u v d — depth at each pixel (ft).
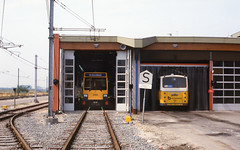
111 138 29.43
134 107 62.44
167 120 47.62
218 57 66.69
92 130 35.45
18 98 167.43
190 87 67.87
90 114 58.44
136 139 29.22
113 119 48.52
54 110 61.98
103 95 73.72
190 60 66.95
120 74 65.16
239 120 47.83
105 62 87.35
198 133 33.83
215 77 68.03
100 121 45.60
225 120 47.75
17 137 29.78
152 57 65.31
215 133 33.83
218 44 64.03
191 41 62.80
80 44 63.36
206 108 67.97
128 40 60.18
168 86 63.98
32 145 25.64
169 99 63.62
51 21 49.67
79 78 81.87
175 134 33.04
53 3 49.65
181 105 63.62
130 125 40.65
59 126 39.45
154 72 67.10
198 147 25.68
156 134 32.99
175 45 62.69
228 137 31.09
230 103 68.49
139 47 59.00
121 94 65.21
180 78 64.39
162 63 67.00
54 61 62.34
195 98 67.87
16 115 53.62
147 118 50.83
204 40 63.00
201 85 68.13
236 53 66.64
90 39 62.80
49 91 49.24
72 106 65.21
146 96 67.26
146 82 43.16
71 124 41.63
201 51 65.46
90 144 26.45
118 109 65.16
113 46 63.36
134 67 64.03
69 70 65.16
